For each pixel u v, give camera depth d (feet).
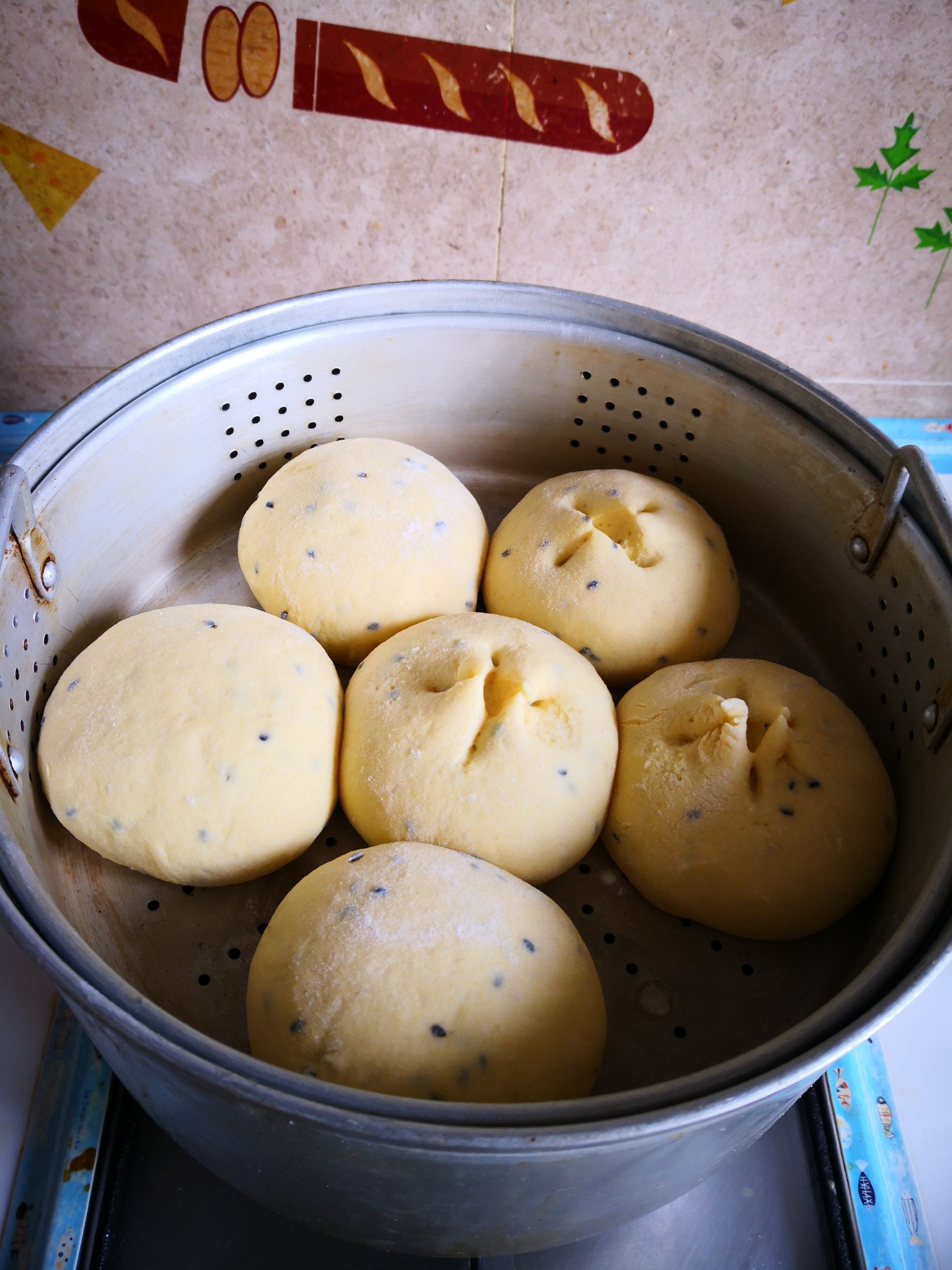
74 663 1.03
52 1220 0.91
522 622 1.09
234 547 1.32
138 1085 0.74
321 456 1.21
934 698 0.95
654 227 1.48
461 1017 0.79
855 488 1.05
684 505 1.21
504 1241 0.77
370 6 1.22
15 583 0.95
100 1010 0.61
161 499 1.19
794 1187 0.97
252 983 0.86
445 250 1.51
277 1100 0.57
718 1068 0.62
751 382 1.14
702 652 1.16
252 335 1.15
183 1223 0.93
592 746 0.99
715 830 0.96
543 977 0.83
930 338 1.63
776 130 1.35
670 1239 0.94
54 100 1.28
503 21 1.24
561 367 1.24
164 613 1.07
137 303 1.54
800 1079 0.60
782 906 0.95
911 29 1.24
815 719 1.02
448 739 0.96
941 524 0.90
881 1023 0.62
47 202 1.39
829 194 1.42
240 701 0.98
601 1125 0.56
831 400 1.07
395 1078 0.76
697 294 1.58
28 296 1.51
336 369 1.23
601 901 1.04
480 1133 0.56
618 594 1.12
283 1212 0.81
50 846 1.01
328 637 1.15
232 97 1.30
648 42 1.26
